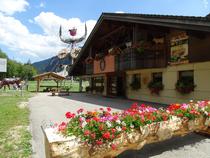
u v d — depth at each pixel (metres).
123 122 3.99
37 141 5.67
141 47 14.10
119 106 12.98
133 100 16.56
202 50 10.67
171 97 13.08
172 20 10.21
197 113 5.20
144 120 4.29
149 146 5.14
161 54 13.69
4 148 5.09
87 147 3.53
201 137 5.80
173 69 12.91
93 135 3.54
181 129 4.93
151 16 11.66
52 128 4.04
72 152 3.41
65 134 3.62
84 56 25.55
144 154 4.66
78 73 27.89
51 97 21.33
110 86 22.36
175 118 4.82
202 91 10.95
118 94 20.36
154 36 14.78
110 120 3.96
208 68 10.60
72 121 4.05
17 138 5.87
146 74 15.63
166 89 13.51
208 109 5.58
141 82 16.28
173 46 12.80
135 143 4.12
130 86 17.80
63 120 8.60
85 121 3.84
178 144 5.27
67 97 21.25
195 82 11.39
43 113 10.51
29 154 4.72
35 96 22.64
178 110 5.13
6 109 11.41
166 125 4.61
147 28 14.06
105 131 3.70
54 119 8.84
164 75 13.71
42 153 4.80
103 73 21.83
